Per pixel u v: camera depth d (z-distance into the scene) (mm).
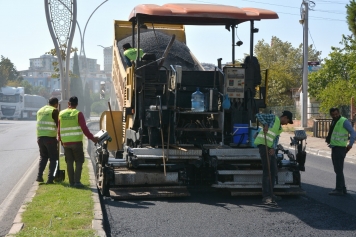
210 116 9406
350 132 9273
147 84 9211
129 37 12703
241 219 7145
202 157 8672
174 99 9312
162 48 11906
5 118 62938
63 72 14508
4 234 6258
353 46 22969
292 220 7117
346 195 9273
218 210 7723
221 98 9156
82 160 9195
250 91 9570
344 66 31594
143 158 8453
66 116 9102
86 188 8898
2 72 85062
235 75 9141
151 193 8500
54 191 8484
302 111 28125
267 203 8219
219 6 9516
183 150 8523
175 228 6598
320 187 10242
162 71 9594
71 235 5668
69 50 14422
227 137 9375
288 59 54469
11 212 7656
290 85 49062
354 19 19344
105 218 7090
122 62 11453
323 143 21984
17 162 14375
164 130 8938
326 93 27125
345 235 6336
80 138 9133
